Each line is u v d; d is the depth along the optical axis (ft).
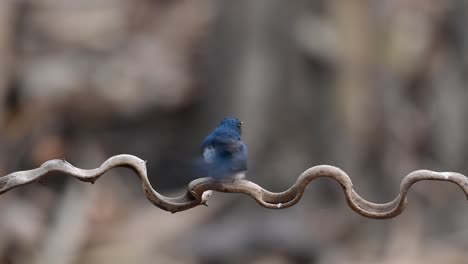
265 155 60.39
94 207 51.52
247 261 50.16
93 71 65.05
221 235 51.26
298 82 60.59
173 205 15.67
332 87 60.39
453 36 67.67
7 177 15.75
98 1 72.13
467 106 66.74
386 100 61.11
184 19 71.15
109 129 63.93
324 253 52.70
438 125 65.72
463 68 67.41
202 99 64.18
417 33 66.18
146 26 71.72
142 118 64.80
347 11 60.44
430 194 62.18
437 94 66.54
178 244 50.98
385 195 60.59
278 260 50.49
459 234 57.77
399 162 61.77
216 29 62.95
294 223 53.11
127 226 52.21
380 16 61.05
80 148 61.98
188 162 15.51
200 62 67.10
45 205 49.39
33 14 66.13
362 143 60.49
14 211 47.93
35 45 64.54
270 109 60.75
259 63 60.80
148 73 66.13
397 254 54.85
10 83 59.06
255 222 52.26
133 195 58.08
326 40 60.34
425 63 66.44
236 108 61.31
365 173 60.49
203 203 15.61
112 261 48.96
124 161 15.69
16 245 46.65
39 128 59.47
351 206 15.85
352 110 60.39
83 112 63.10
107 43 68.85
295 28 60.59
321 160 60.59
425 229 58.75
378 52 60.75
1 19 56.85
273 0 60.80
